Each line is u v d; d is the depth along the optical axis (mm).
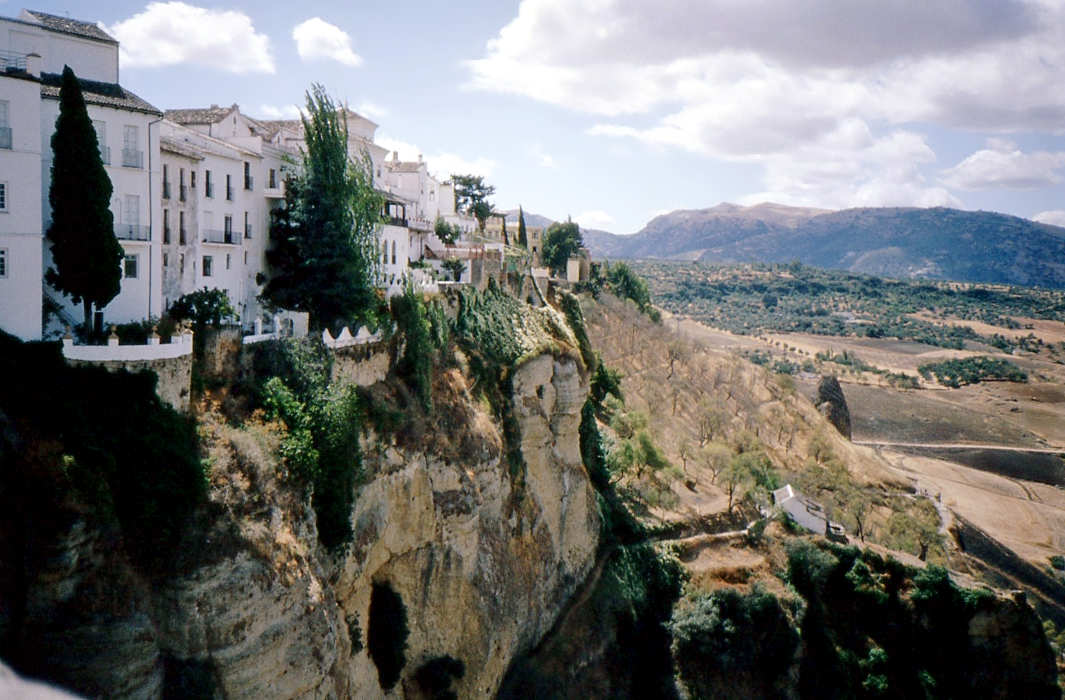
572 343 75625
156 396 32500
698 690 60906
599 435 77562
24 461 27781
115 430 30656
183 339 34312
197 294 38750
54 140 32531
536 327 69562
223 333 38000
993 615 73688
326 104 47844
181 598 29906
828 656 68375
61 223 32812
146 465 30625
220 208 46062
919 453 168625
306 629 33375
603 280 140500
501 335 63406
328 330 44875
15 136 31156
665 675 61281
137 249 37875
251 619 31297
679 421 105375
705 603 64125
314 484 38250
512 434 59312
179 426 32719
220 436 34312
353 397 42969
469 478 50406
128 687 27875
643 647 63375
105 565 28453
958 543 108375
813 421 129625
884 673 69812
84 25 40312
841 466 115188
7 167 31031
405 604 45469
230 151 46875
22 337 31609
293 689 32719
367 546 41719
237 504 32656
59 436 28938
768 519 78938
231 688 30656
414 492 45906
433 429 49562
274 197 51406
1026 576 106812
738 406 120250
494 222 117438
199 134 47750
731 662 62281
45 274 33500
